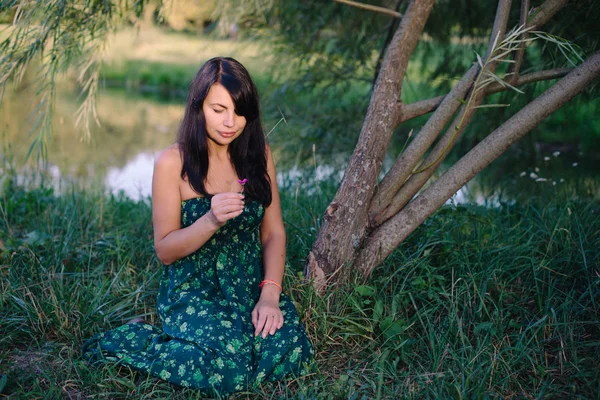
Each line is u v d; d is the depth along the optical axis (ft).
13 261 10.22
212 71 7.64
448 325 8.63
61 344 8.36
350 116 17.92
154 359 7.60
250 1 15.21
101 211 12.69
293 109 18.31
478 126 16.72
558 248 10.50
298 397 7.32
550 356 8.18
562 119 20.07
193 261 8.14
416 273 9.77
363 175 8.89
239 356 7.53
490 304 9.30
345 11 17.22
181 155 8.06
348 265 8.93
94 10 10.23
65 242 11.13
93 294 9.36
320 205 12.75
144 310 9.27
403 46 9.28
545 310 8.72
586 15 11.06
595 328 8.66
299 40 17.67
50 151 26.21
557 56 11.87
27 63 9.87
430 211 9.02
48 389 7.43
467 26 16.31
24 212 13.23
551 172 17.74
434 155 9.03
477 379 7.50
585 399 7.19
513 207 13.20
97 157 25.63
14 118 26.96
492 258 10.00
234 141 8.33
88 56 10.83
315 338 8.50
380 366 7.70
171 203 8.07
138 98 44.42
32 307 8.82
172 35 56.49
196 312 7.88
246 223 8.34
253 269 8.50
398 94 9.21
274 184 8.82
